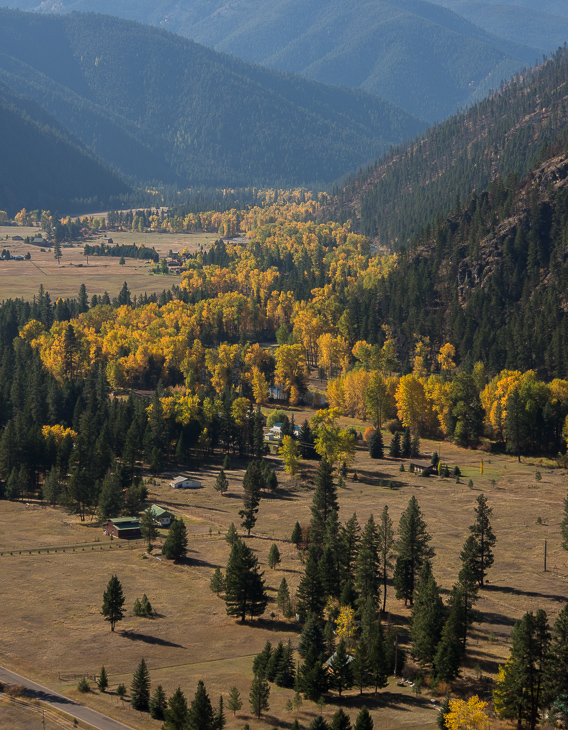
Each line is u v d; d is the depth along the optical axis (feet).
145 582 436.76
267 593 421.59
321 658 328.29
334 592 410.31
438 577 431.84
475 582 387.14
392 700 319.06
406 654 357.00
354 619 379.35
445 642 332.80
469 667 343.05
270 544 493.36
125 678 330.75
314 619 366.84
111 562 465.47
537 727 297.12
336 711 307.17
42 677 328.70
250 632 380.99
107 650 357.41
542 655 301.84
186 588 431.02
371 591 404.77
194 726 279.69
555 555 474.49
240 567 392.06
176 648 362.12
